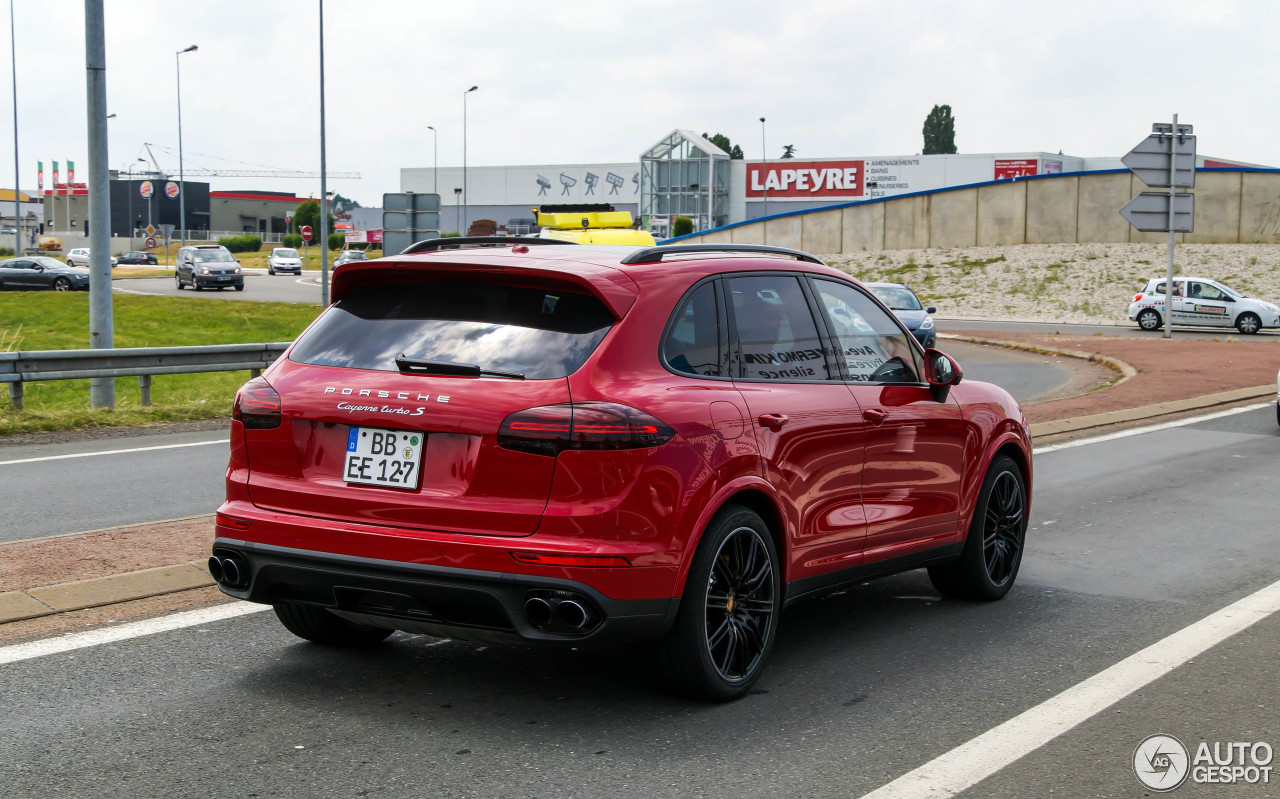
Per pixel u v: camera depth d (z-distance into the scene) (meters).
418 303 4.56
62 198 131.38
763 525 4.66
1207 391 18.25
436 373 4.30
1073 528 8.49
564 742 4.16
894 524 5.52
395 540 4.18
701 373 4.54
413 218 24.03
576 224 24.56
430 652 5.21
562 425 4.07
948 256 53.56
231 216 142.75
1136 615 6.14
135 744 4.07
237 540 4.51
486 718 4.39
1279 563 7.39
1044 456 11.99
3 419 12.90
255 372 16.39
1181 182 30.61
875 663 5.23
